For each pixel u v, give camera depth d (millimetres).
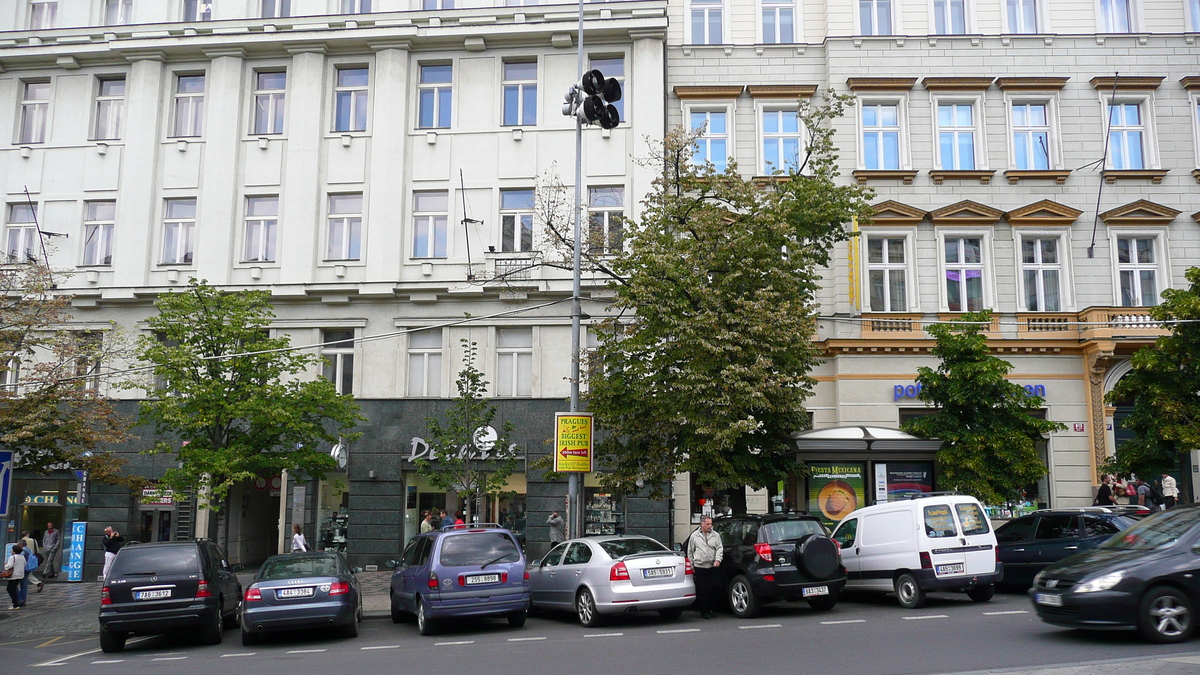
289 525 26812
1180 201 27656
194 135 29375
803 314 19344
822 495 21797
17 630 17453
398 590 16281
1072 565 11266
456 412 23031
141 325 28141
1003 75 28203
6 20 29953
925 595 15469
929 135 28047
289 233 28078
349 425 22250
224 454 19859
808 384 19594
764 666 10258
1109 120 27938
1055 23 28625
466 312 27375
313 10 29203
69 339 21969
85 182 29109
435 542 15016
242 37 28656
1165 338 21250
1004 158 27953
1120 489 23344
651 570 14656
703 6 29375
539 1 28641
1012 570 17953
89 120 29406
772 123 28391
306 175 28266
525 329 27422
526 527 25969
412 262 27844
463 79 28547
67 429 20984
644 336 18547
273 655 13180
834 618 14609
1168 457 21078
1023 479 20406
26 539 25406
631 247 20156
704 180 20359
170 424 21141
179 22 29000
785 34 29219
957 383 20641
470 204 27906
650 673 10109
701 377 17359
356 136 28500
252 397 20422
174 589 14555
